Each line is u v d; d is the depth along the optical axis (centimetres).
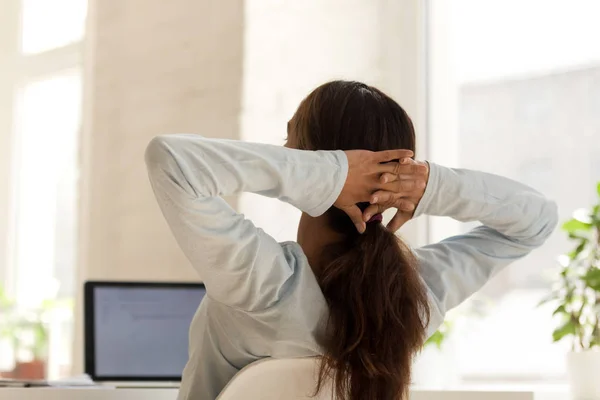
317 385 113
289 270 114
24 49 474
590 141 263
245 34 328
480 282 137
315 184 113
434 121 285
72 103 452
